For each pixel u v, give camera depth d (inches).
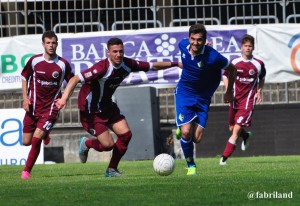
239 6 2005.4
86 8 2031.3
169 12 2020.2
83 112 1171.9
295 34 1936.5
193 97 1152.2
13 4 2082.9
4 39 1945.1
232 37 1936.5
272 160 1636.3
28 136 1298.0
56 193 852.0
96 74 1123.3
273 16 2004.2
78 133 1962.4
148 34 1945.1
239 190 837.2
